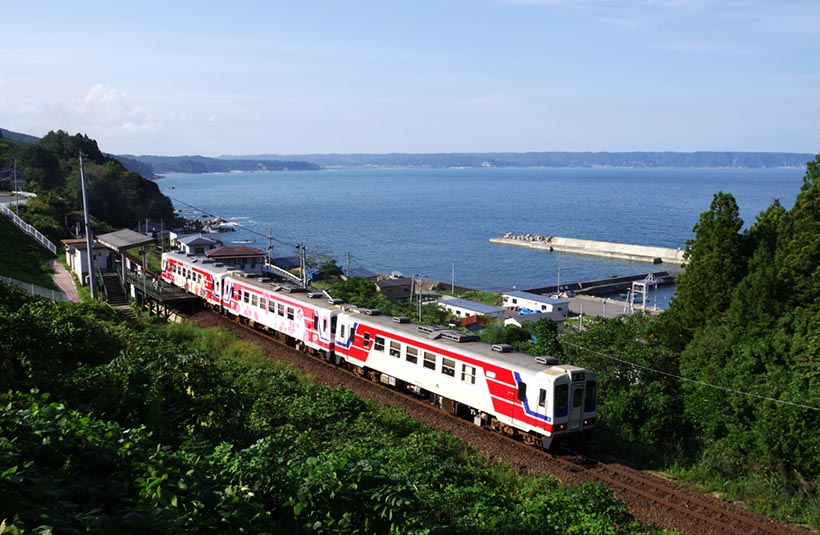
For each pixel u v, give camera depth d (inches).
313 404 697.0
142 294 1478.8
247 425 572.1
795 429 625.0
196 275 1473.9
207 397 541.3
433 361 818.2
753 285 800.9
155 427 483.8
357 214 7411.4
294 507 324.2
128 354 600.7
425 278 3836.1
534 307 2714.1
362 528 341.4
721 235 916.6
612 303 3016.7
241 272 1381.6
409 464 558.3
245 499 310.5
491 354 761.6
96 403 479.8
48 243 1892.2
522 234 5910.4
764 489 619.8
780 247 873.5
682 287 967.0
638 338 980.6
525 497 564.4
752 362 717.3
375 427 665.6
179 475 308.8
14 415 311.0
